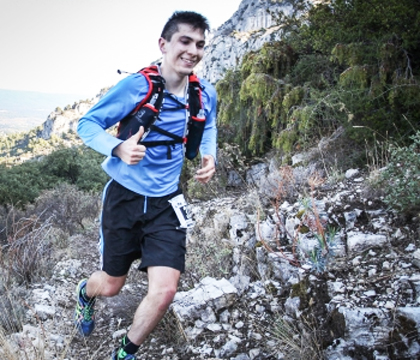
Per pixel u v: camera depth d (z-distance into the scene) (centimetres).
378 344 243
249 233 423
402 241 312
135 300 366
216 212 521
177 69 250
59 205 871
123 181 260
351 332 250
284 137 595
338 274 300
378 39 500
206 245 455
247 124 728
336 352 252
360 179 424
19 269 478
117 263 272
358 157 479
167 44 252
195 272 424
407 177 335
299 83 667
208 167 281
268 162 682
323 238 310
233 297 330
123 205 262
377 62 508
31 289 449
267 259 366
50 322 365
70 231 768
